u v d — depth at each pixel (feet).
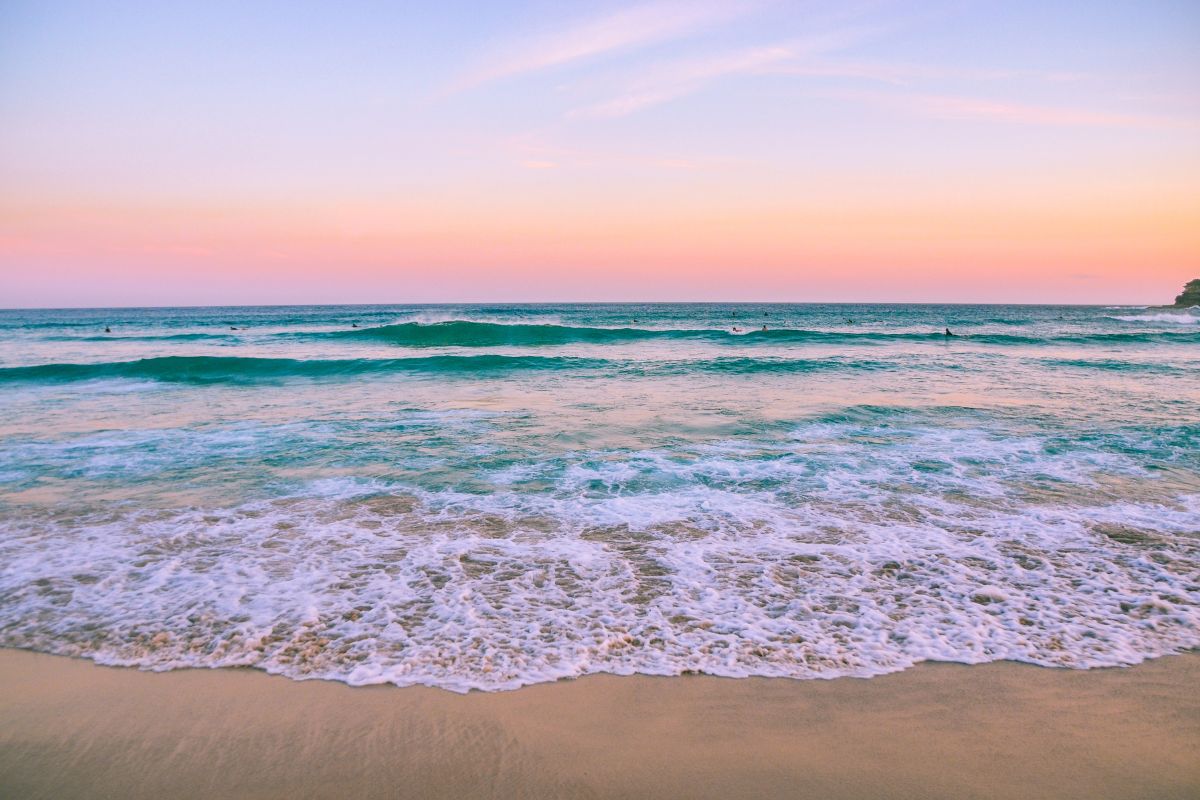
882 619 14.90
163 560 18.17
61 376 60.13
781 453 29.40
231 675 12.80
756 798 9.60
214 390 50.83
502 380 55.01
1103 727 11.20
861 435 32.99
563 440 31.89
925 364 66.69
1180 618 14.90
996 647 13.75
